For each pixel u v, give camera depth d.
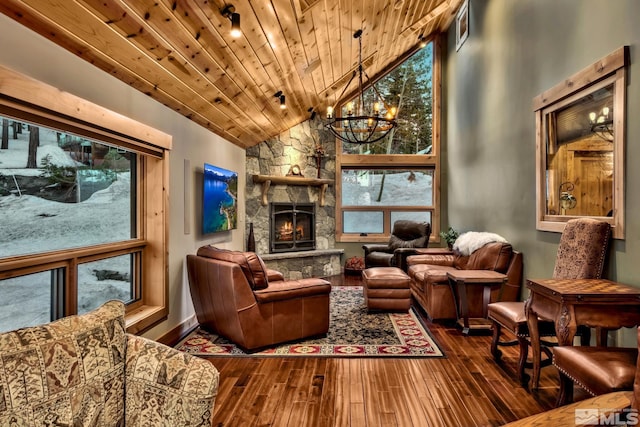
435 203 7.20
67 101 2.06
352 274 7.02
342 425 2.11
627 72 2.40
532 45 3.67
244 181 5.98
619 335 2.48
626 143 2.40
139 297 3.20
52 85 2.04
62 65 2.12
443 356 3.11
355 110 5.41
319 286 3.49
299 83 4.73
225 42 2.93
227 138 5.08
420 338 3.55
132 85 2.82
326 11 3.38
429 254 5.26
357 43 4.59
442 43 7.17
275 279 4.13
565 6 3.12
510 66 4.18
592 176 2.77
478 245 4.35
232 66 3.33
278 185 6.46
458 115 6.29
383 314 4.38
